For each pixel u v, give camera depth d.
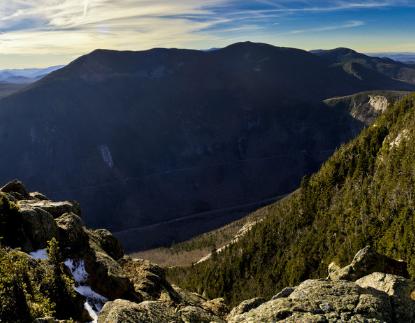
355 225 141.38
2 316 18.73
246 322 17.30
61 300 25.98
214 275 170.62
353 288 19.42
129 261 44.94
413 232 113.25
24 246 31.83
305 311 17.47
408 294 19.83
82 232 38.00
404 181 142.88
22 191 47.81
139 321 17.73
